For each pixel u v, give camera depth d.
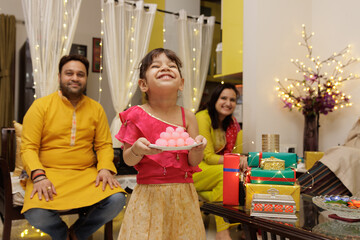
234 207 1.54
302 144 3.24
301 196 1.83
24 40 4.45
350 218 1.30
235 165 1.59
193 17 3.64
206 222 2.59
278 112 3.12
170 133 1.09
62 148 2.11
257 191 1.50
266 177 1.53
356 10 2.94
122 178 2.54
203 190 2.45
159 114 1.19
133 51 3.14
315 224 1.29
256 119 2.98
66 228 2.01
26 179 2.04
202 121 2.54
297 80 3.21
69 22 2.85
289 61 3.17
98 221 2.03
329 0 3.17
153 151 1.04
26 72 3.86
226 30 3.42
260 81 3.01
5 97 4.27
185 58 3.51
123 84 3.09
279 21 3.14
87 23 4.42
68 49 2.83
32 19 2.73
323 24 3.22
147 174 1.14
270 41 3.07
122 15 3.11
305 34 3.28
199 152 1.14
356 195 2.14
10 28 4.30
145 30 3.23
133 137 1.15
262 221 1.34
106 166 2.14
